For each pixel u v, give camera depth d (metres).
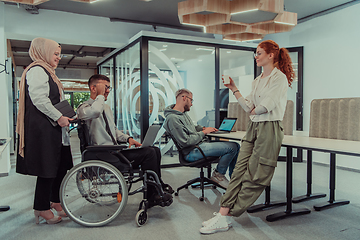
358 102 2.43
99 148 2.13
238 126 3.99
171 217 2.35
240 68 5.14
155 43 4.50
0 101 4.08
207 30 4.01
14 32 4.66
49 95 2.12
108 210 2.36
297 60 5.31
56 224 2.20
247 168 2.05
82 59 10.58
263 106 1.95
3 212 2.50
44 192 2.17
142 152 2.35
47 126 2.04
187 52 4.73
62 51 8.64
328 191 3.13
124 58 5.43
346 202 2.70
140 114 4.50
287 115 3.42
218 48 4.94
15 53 9.07
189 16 3.65
